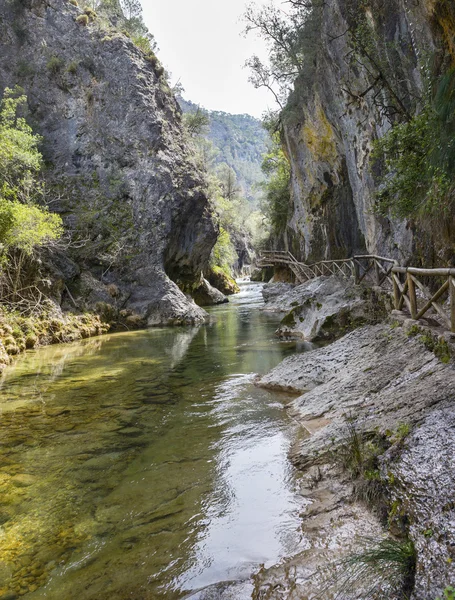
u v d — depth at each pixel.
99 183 21.80
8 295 14.05
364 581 2.51
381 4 12.52
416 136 8.43
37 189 18.77
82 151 22.23
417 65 10.39
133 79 22.86
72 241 19.47
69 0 24.88
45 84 23.03
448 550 2.34
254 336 13.70
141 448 5.09
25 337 13.21
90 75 23.19
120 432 5.66
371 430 4.28
